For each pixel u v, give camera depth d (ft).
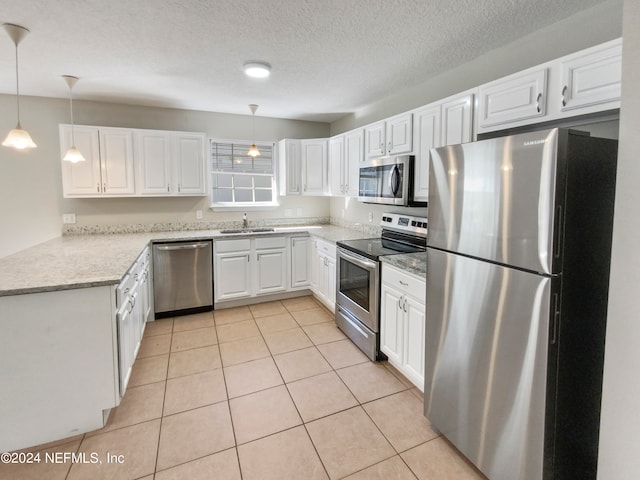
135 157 11.84
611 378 3.74
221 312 12.47
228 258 12.55
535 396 4.29
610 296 3.71
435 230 5.80
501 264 4.66
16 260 7.81
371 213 12.80
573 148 4.03
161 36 7.12
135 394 7.51
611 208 4.43
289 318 11.88
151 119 12.85
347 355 9.27
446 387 5.79
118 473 5.45
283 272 13.52
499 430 4.80
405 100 10.84
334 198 15.74
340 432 6.36
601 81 4.73
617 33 5.78
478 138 6.92
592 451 4.68
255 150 12.89
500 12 6.24
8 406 5.80
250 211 14.78
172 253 11.69
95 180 11.41
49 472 5.47
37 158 11.50
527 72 5.74
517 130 6.28
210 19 6.45
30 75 9.39
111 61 8.43
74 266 7.20
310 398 7.38
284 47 7.68
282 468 5.55
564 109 5.22
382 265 8.46
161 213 13.34
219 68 8.93
